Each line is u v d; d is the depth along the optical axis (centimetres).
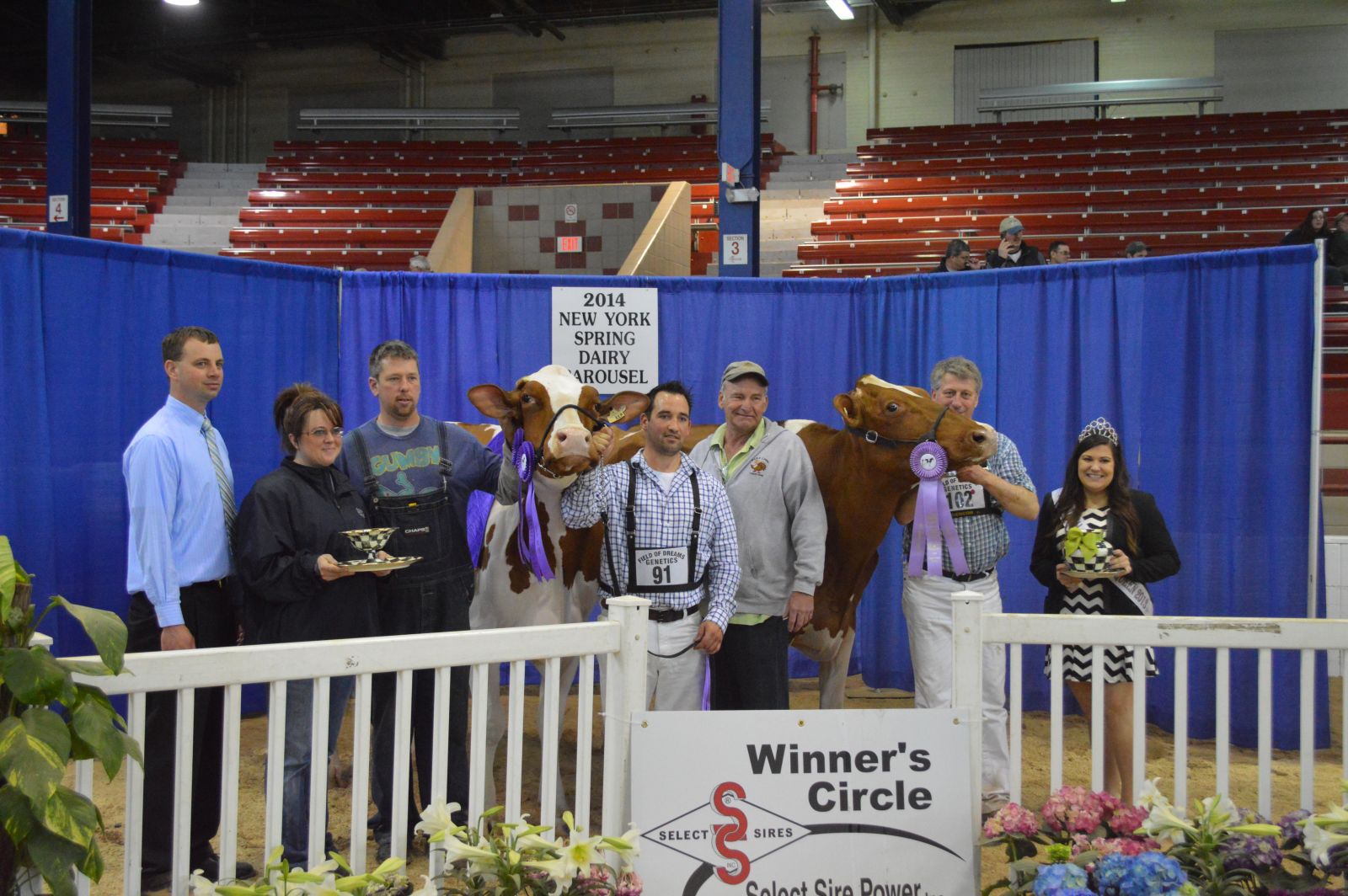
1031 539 536
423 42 1966
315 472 334
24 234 423
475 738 255
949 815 261
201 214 1659
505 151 1822
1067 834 261
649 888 252
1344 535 671
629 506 345
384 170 1778
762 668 369
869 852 258
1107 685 371
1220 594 496
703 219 1466
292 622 326
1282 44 1666
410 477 351
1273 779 446
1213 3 1686
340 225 1623
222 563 347
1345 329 984
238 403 507
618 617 263
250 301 510
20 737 198
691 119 1767
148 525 329
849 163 1694
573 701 562
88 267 447
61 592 440
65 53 680
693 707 347
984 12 1772
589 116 1798
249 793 425
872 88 1812
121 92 2112
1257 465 487
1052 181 1497
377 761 354
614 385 557
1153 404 507
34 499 428
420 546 348
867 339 568
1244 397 487
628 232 809
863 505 393
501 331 556
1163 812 251
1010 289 534
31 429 427
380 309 554
